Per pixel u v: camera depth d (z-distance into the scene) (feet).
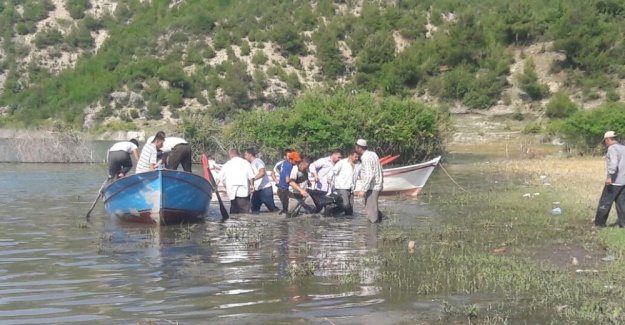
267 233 52.31
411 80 213.25
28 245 47.55
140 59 242.37
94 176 99.04
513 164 111.34
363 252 44.50
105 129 213.66
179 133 131.64
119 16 281.33
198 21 250.57
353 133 117.80
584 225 52.60
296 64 226.17
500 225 53.83
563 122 130.82
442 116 128.26
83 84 244.63
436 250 44.73
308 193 61.00
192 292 34.71
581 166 101.40
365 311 31.42
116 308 32.09
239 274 38.50
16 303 33.06
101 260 42.45
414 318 30.42
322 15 246.88
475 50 217.97
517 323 29.63
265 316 30.68
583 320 29.91
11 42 272.31
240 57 230.07
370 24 238.68
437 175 98.53
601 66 203.82
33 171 106.63
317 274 38.34
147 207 55.98
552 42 216.13
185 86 223.51
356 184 69.67
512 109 196.65
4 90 254.47
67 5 291.38
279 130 119.55
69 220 59.21
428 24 241.76
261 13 251.19
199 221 58.29
